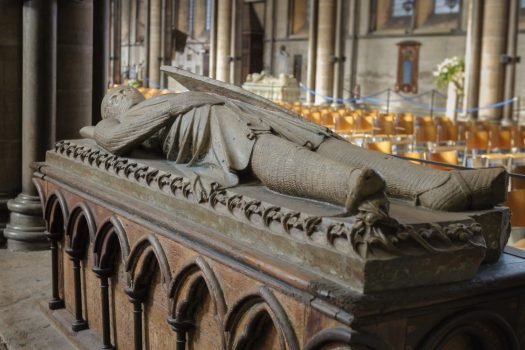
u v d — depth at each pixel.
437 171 2.19
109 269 3.25
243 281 2.17
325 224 1.92
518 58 17.75
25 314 4.00
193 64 39.31
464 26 24.23
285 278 1.90
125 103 3.37
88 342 3.45
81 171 3.49
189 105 2.87
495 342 2.05
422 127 11.77
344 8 23.94
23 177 5.49
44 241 5.46
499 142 11.24
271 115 2.74
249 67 33.53
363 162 2.37
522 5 21.94
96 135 3.23
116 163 3.13
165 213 2.66
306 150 2.31
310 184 2.18
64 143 3.81
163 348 2.89
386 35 26.89
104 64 6.14
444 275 1.86
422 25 25.80
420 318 1.84
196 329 2.64
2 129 5.55
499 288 1.95
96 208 3.27
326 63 23.98
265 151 2.43
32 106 5.39
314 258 1.91
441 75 18.98
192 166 2.83
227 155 2.58
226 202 2.35
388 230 1.81
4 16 5.42
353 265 1.76
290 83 24.95
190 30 40.16
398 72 26.58
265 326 2.22
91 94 5.95
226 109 2.75
